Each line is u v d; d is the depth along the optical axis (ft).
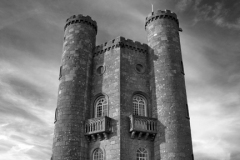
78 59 119.03
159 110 108.47
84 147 105.09
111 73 116.16
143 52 123.44
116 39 121.80
